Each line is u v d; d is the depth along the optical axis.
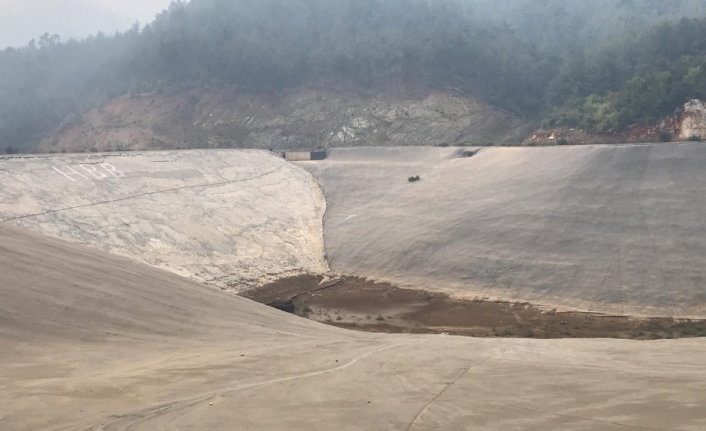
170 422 10.22
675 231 33.91
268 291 36.81
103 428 9.84
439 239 41.12
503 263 36.53
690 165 37.56
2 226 20.50
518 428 10.13
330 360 15.56
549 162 44.47
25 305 15.61
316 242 47.06
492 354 17.14
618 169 39.66
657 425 9.82
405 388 12.80
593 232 35.94
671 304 30.08
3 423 9.94
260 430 9.92
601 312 30.56
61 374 12.85
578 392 12.09
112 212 39.22
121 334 16.06
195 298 20.28
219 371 13.65
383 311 32.78
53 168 41.28
